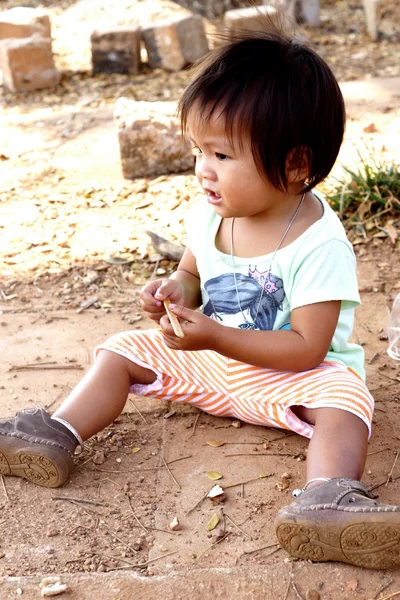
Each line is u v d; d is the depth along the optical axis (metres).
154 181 4.41
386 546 1.80
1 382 2.73
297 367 2.16
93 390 2.28
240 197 2.05
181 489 2.19
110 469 2.28
